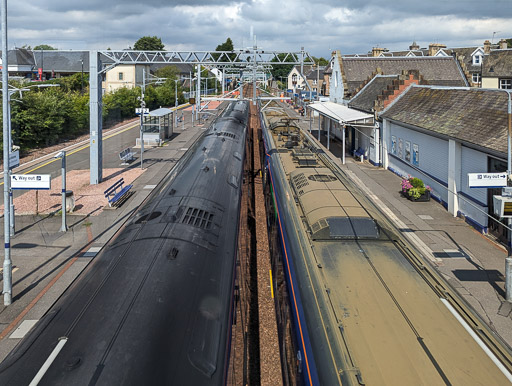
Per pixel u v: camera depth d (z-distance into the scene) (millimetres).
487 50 57594
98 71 24094
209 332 5863
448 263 13844
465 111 18672
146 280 6344
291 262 8664
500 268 13484
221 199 10742
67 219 18625
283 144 19703
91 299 6008
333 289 6859
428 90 24281
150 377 4738
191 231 8344
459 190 18266
